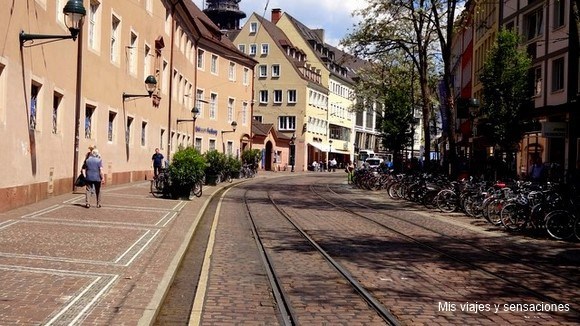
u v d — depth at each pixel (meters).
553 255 12.31
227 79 54.19
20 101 15.37
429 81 42.97
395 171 38.16
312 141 78.44
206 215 18.53
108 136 25.81
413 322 6.87
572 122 26.36
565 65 29.11
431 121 52.69
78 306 6.67
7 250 9.84
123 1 27.16
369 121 105.62
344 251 12.09
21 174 15.72
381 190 35.16
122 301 7.02
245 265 10.26
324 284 8.88
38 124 17.17
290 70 74.88
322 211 21.17
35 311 6.36
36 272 8.30
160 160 30.89
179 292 8.18
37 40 16.55
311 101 77.19
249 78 58.75
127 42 28.06
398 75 43.94
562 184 15.95
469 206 20.20
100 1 23.58
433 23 26.97
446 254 12.08
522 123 25.66
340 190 35.09
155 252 10.59
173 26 38.50
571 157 26.45
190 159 23.45
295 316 7.01
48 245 10.58
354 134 98.19
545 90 31.38
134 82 29.62
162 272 8.87
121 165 28.00
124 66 27.70
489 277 9.77
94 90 23.27
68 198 18.95
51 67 18.08
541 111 28.62
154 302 7.04
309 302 7.73
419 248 12.83
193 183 23.41
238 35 76.38
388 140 45.03
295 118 75.06
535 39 32.78
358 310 7.38
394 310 7.39
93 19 23.56
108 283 7.92
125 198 21.28
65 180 20.14
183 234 13.20
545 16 31.55
